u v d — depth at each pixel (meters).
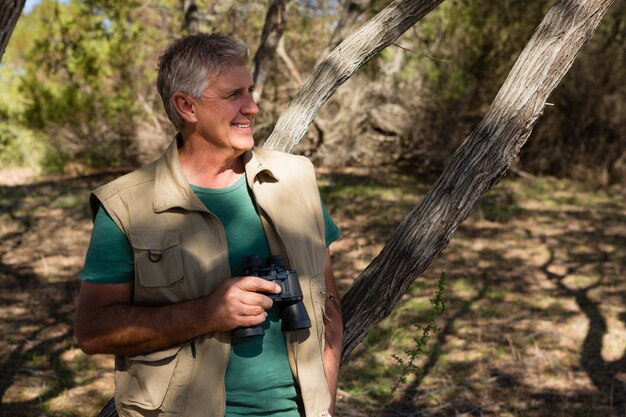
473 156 2.19
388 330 6.71
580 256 9.30
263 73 7.50
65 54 11.16
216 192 1.91
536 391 5.52
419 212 2.22
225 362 1.79
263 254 1.92
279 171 1.99
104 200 1.80
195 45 1.82
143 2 10.93
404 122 15.13
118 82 14.87
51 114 15.18
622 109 14.07
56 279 8.48
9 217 11.75
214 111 1.82
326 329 2.01
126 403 1.82
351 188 13.84
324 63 2.67
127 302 1.81
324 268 2.01
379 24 2.65
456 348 6.33
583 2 2.15
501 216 11.64
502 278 8.37
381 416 5.11
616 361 6.04
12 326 6.92
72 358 6.19
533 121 2.17
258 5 10.47
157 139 15.45
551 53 2.15
